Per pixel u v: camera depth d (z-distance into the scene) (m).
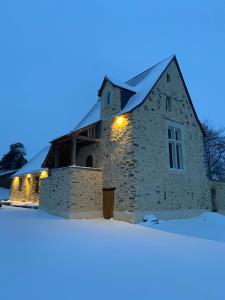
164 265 5.08
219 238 8.89
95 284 3.97
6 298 3.40
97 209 13.46
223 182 18.00
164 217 13.05
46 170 20.67
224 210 17.53
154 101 14.25
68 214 12.38
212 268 4.96
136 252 6.05
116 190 12.99
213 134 30.61
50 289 3.73
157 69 16.31
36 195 22.75
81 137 13.95
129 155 12.59
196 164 16.03
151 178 12.93
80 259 5.29
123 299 3.47
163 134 14.27
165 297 3.57
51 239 7.18
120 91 14.43
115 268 4.78
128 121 12.99
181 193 14.38
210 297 3.60
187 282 4.17
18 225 9.75
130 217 11.84
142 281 4.16
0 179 38.03
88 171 13.52
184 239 8.11
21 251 5.79
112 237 7.91
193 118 16.78
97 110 18.88
